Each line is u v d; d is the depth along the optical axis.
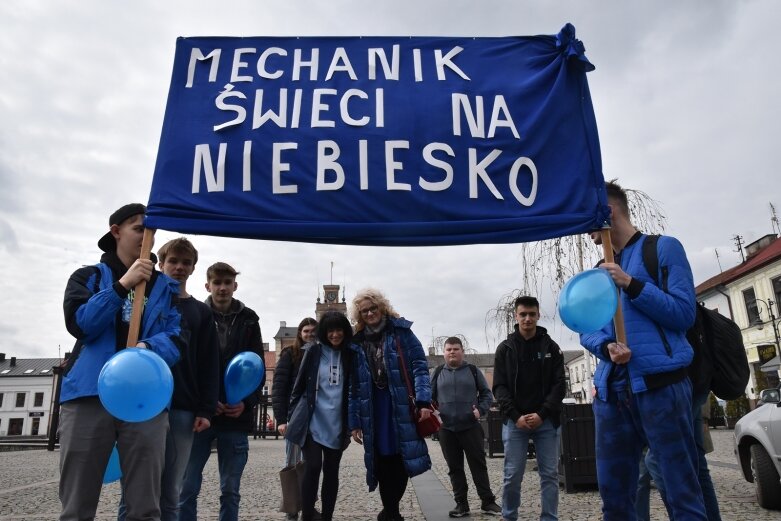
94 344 2.59
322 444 4.47
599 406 2.78
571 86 3.33
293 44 3.34
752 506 5.65
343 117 3.17
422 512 5.79
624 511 2.65
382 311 4.77
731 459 10.35
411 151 3.13
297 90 3.22
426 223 3.02
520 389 4.38
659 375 2.54
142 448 2.53
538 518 5.20
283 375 5.38
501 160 3.16
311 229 2.98
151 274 2.70
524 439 4.38
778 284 28.53
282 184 3.06
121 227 2.96
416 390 4.50
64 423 2.49
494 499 5.60
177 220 2.94
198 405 3.31
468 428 5.65
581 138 3.23
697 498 2.46
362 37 3.37
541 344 4.47
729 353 2.91
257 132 3.13
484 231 3.02
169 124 3.14
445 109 3.22
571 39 3.36
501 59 3.38
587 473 6.80
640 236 2.94
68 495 2.43
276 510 6.00
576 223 3.04
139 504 2.50
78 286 2.63
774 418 5.43
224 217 2.98
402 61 3.33
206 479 9.09
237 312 4.40
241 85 3.23
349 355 4.70
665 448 2.50
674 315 2.54
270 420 27.81
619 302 2.71
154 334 2.78
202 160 3.07
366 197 3.05
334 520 5.35
